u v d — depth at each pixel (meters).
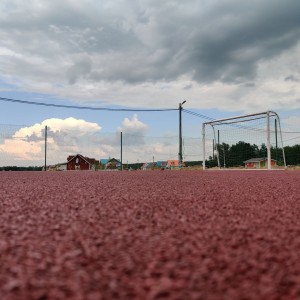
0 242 1.92
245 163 24.41
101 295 1.25
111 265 1.56
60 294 1.25
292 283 1.37
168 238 2.05
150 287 1.32
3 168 28.53
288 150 28.52
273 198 4.03
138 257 1.67
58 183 6.89
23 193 4.61
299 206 3.37
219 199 3.91
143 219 2.65
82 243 1.92
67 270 1.49
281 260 1.63
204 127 21.02
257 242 1.96
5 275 1.42
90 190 5.05
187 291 1.29
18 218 2.66
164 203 3.54
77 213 2.90
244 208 3.23
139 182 7.14
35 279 1.39
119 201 3.68
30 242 1.93
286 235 2.13
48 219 2.63
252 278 1.41
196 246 1.88
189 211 3.04
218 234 2.16
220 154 25.11
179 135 29.17
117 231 2.23
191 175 11.21
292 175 10.55
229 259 1.65
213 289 1.31
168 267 1.53
